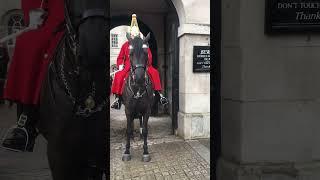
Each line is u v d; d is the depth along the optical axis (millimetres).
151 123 8789
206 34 6801
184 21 6723
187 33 6703
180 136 7043
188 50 6762
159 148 6086
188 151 5844
